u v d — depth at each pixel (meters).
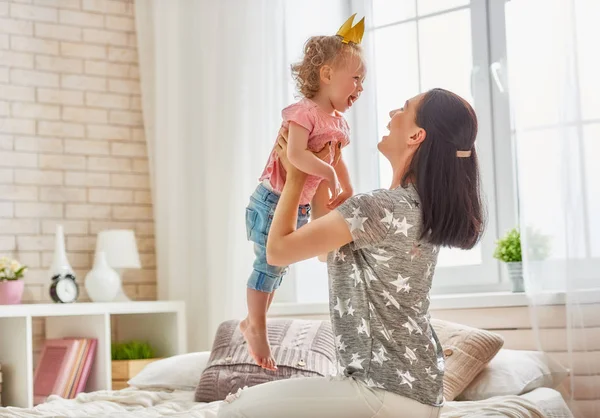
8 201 4.44
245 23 4.25
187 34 4.55
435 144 1.99
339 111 2.30
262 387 1.98
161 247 4.67
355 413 1.88
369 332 1.93
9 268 4.13
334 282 2.01
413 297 1.96
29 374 3.91
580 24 3.09
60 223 4.57
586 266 3.05
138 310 4.25
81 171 4.65
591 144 3.06
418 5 3.90
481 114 3.74
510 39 3.27
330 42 2.27
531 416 2.48
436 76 3.85
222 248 4.26
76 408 2.99
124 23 4.81
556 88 3.14
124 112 4.79
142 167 4.81
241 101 4.24
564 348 3.12
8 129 4.47
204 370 3.23
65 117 4.63
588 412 3.04
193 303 4.51
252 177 4.20
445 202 1.96
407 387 1.89
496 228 3.71
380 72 3.95
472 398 2.89
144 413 2.78
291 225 2.03
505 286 3.69
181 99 4.57
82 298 4.59
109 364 4.16
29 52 4.55
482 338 2.94
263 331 2.36
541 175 3.18
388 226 1.93
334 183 2.12
